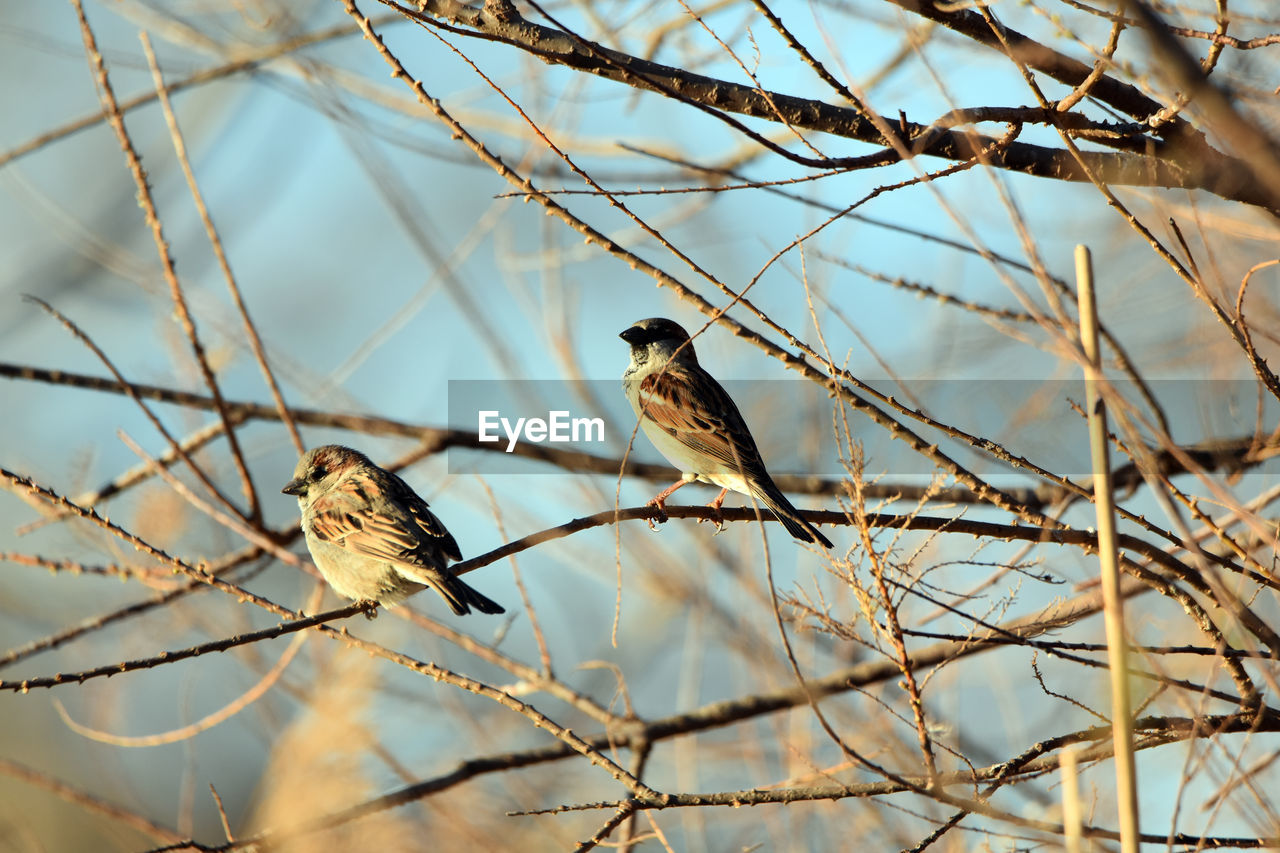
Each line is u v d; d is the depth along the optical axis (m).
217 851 8.77
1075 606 8.13
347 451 11.59
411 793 10.27
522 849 13.01
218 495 11.78
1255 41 6.59
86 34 10.83
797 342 7.23
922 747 6.81
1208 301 7.19
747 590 13.07
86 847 16.28
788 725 11.24
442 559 10.85
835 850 10.59
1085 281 6.32
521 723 15.23
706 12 10.28
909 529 7.91
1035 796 9.19
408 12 7.04
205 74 13.04
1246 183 7.93
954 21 7.54
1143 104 8.17
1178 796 6.00
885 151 7.58
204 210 11.85
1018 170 8.40
